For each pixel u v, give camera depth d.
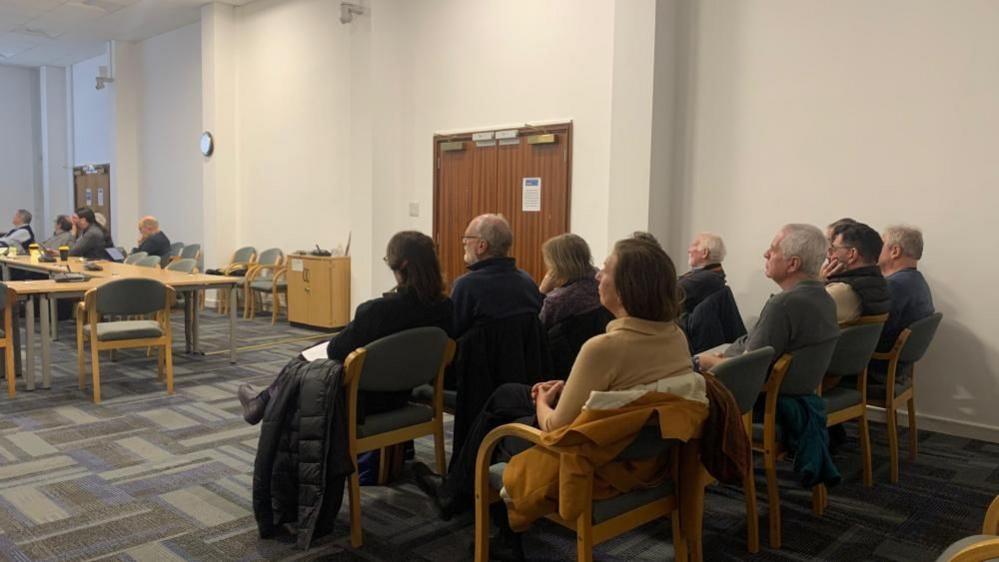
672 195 4.65
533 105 5.39
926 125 3.72
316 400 2.31
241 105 8.31
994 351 3.61
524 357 2.70
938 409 3.80
